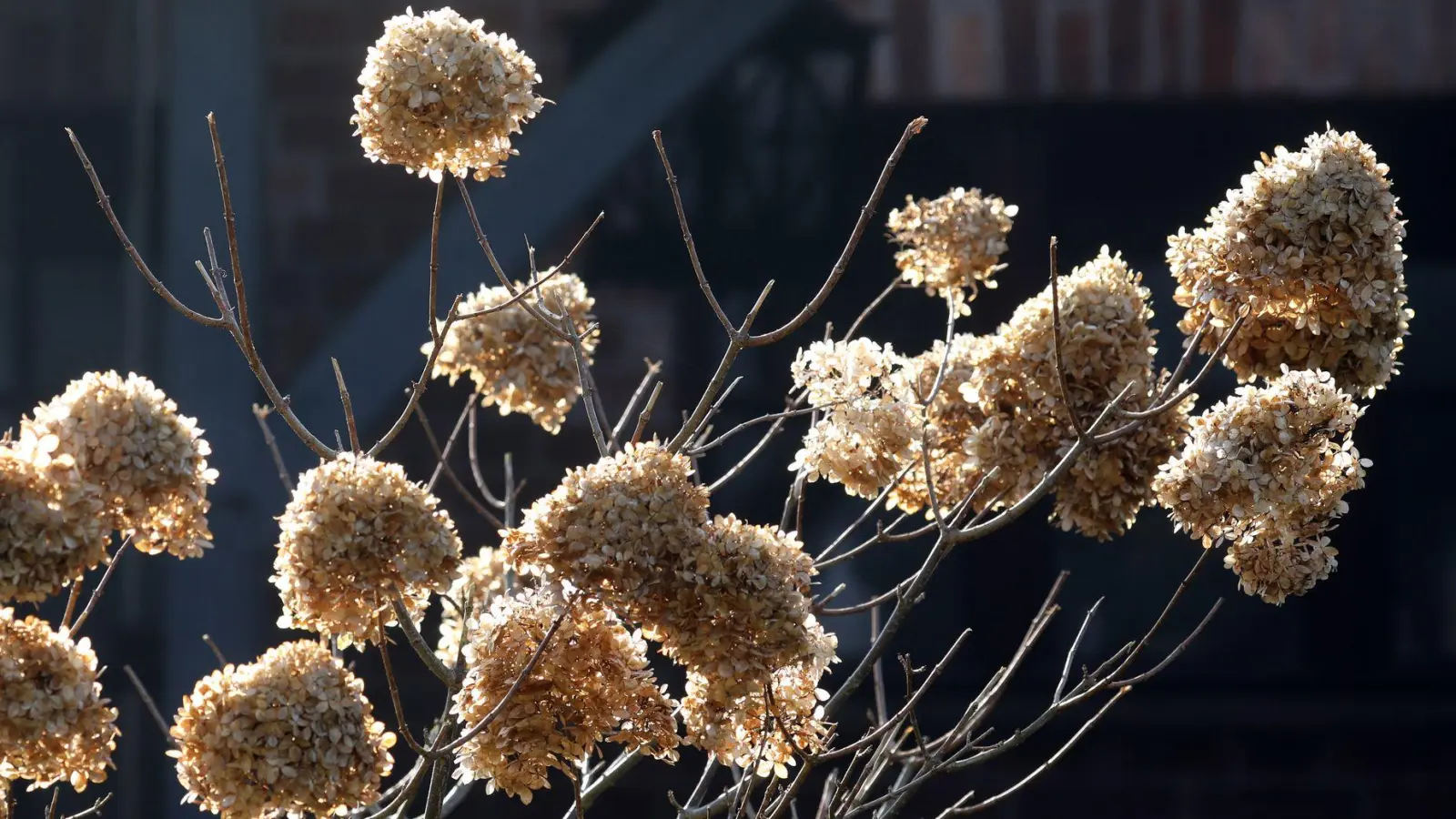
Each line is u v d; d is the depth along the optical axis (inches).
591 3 321.7
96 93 340.5
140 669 305.1
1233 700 323.0
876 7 327.6
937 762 180.7
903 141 176.9
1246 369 181.2
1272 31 324.2
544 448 314.0
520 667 174.2
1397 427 327.9
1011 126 326.3
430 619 310.3
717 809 179.5
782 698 177.9
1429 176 322.7
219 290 177.8
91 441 171.6
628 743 176.6
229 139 299.3
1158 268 325.1
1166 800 319.3
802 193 326.0
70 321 340.2
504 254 300.8
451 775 182.1
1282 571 179.3
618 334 323.3
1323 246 177.0
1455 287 322.0
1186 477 179.2
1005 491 184.4
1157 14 326.0
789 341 322.0
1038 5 327.3
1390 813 321.7
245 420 289.4
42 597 170.4
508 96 178.5
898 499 187.2
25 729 170.4
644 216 325.1
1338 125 323.9
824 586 314.3
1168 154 326.0
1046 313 183.0
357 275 316.5
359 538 171.5
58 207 339.6
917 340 321.7
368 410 295.0
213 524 285.1
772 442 318.0
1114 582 324.2
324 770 171.6
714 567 172.4
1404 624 325.4
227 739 171.5
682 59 308.8
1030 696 319.3
